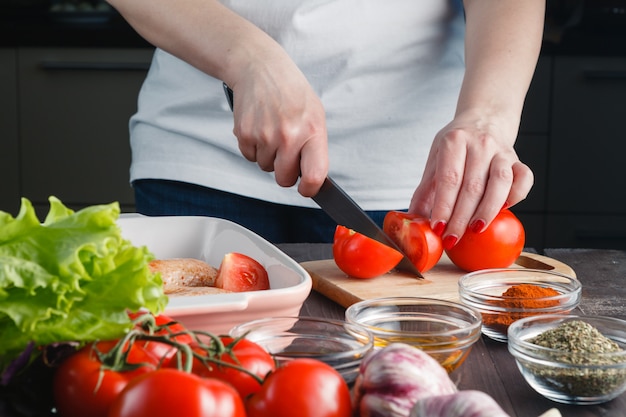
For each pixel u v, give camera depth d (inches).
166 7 49.7
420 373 26.5
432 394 26.2
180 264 42.0
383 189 60.7
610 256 53.4
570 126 104.7
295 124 44.6
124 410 23.5
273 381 25.3
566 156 105.5
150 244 47.3
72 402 25.5
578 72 103.7
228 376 26.3
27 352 26.1
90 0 112.1
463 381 33.3
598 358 31.2
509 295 39.0
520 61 51.1
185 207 61.2
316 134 44.8
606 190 105.9
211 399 23.6
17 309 26.3
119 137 108.3
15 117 107.4
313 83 59.1
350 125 59.7
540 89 104.1
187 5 49.6
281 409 24.9
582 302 43.7
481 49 52.0
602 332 35.3
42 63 105.7
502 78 50.2
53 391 26.4
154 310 27.4
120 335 26.9
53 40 105.2
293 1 57.2
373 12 57.6
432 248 47.0
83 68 105.5
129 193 109.8
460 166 46.1
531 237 107.4
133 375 25.7
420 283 46.4
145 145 62.7
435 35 58.9
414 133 60.2
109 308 26.9
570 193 106.2
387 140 60.1
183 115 60.7
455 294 44.4
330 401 25.2
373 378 26.5
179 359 25.2
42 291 26.7
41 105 107.2
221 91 59.0
